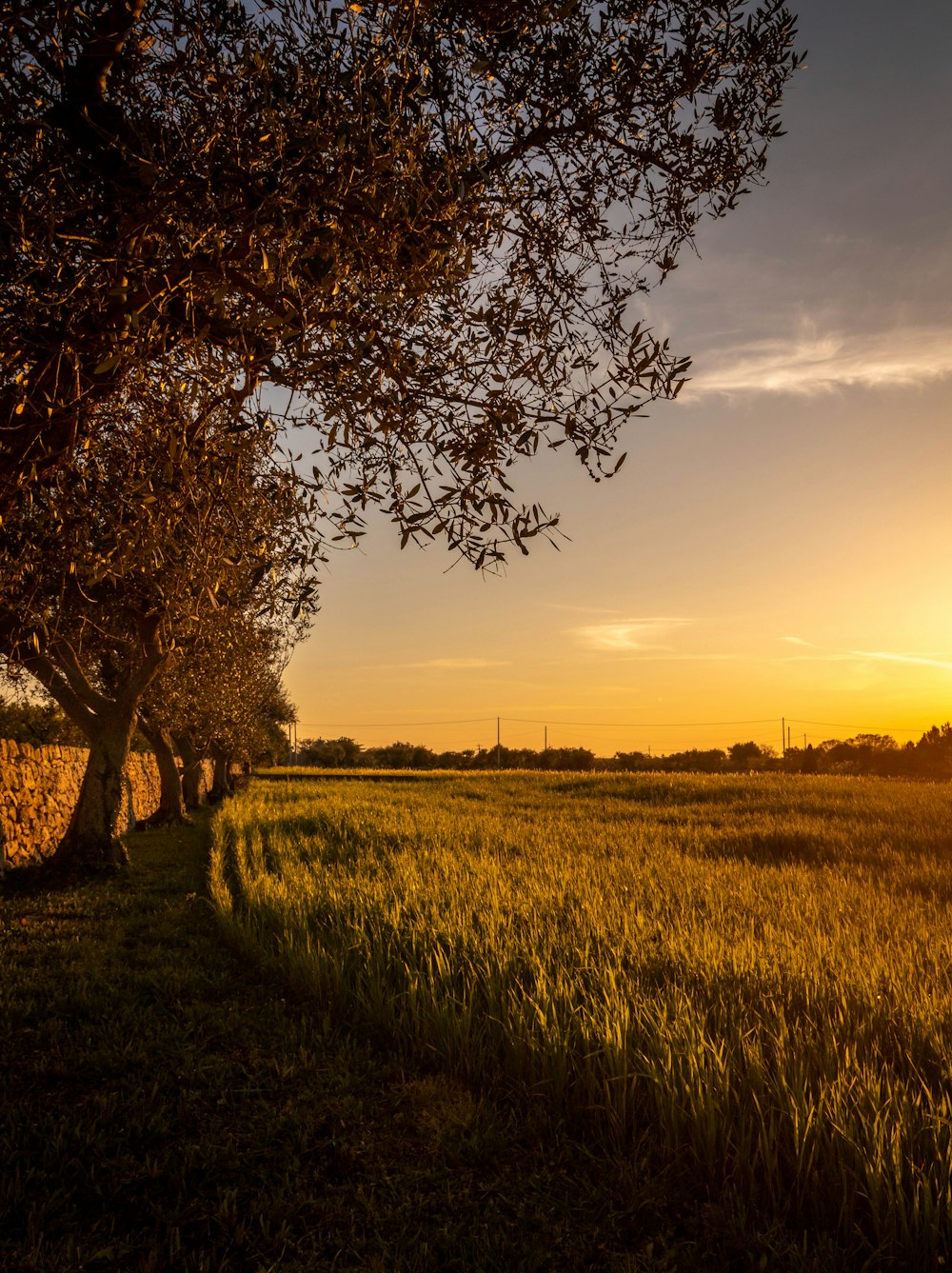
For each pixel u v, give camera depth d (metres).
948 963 7.47
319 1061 6.11
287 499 4.79
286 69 3.64
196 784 37.31
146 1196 4.31
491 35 4.37
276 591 4.88
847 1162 4.18
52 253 3.37
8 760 16.75
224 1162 4.66
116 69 3.73
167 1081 5.73
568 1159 4.73
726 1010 6.04
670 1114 4.68
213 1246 3.89
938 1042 5.42
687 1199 4.27
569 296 5.15
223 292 3.15
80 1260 3.74
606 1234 4.02
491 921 8.73
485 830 20.12
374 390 3.82
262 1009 7.31
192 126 3.57
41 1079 5.68
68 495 4.10
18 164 3.52
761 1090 4.85
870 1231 3.90
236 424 3.90
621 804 30.39
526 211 5.01
